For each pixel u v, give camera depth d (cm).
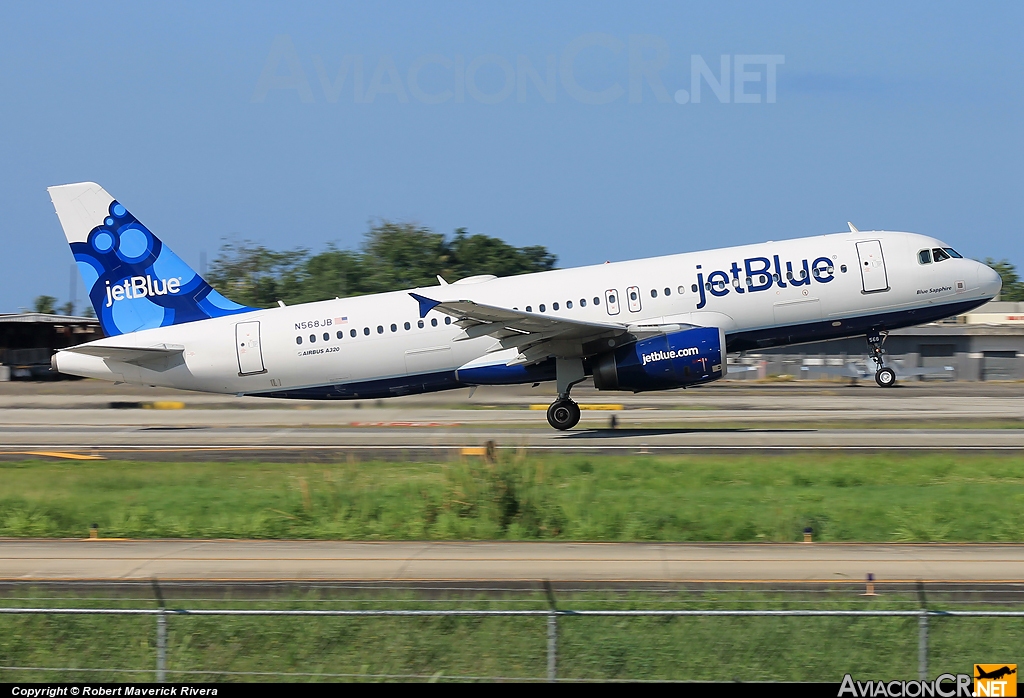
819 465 9769
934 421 14100
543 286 13112
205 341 13738
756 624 4962
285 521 7769
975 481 9000
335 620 5109
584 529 7331
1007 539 6944
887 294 12812
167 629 4844
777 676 4847
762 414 15562
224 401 19462
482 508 7738
